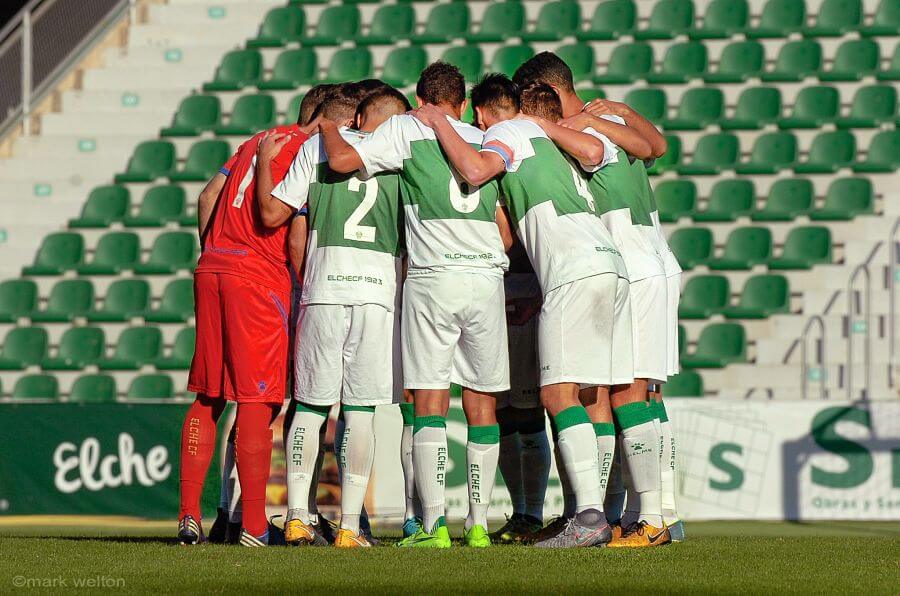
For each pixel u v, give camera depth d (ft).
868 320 126.82
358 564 47.98
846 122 164.86
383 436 100.68
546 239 57.82
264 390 59.00
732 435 103.24
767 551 55.52
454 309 56.80
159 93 186.19
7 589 41.19
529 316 64.75
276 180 60.29
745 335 140.97
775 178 160.45
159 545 58.54
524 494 68.59
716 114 170.09
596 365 57.11
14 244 171.22
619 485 67.62
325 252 58.54
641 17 187.32
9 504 105.70
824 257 149.79
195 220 167.32
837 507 102.53
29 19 187.11
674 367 67.97
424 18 193.26
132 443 104.78
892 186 157.58
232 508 65.67
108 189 173.27
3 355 155.43
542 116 61.82
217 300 59.67
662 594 40.14
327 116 63.10
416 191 57.31
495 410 62.28
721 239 155.33
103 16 196.13
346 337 58.75
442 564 48.08
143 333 154.30
